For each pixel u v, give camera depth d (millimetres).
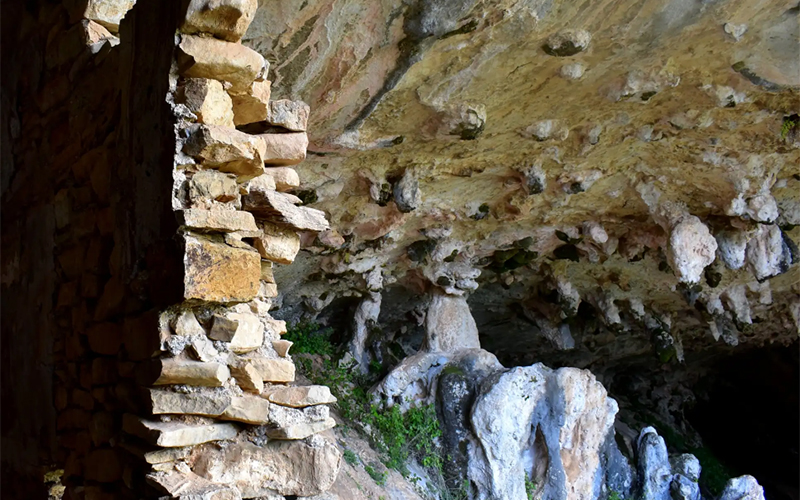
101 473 3115
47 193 4160
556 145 6945
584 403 8578
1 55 5066
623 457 9195
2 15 5086
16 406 4445
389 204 7602
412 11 4457
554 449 8227
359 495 6848
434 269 9352
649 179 7977
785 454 15023
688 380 15352
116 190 3186
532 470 8391
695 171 7668
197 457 2752
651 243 9141
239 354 2904
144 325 2785
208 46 2707
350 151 6246
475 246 9148
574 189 7668
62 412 3742
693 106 6527
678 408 14797
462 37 4895
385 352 9859
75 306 3662
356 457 7484
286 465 2896
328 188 6859
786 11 5344
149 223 2838
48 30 4355
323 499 2996
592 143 6797
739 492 9008
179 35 2691
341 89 5098
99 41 3838
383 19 4488
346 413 8352
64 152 3969
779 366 14586
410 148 6520
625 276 10359
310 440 2947
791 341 13211
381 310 10797
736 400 15742
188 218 2598
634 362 14344
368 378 9555
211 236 2697
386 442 8125
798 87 6168
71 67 3980
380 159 6719
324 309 10328
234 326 2775
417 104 5703
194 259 2598
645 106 6512
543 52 5355
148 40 2965
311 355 9398
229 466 2787
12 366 4551
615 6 5016
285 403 2941
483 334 12570
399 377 8656
